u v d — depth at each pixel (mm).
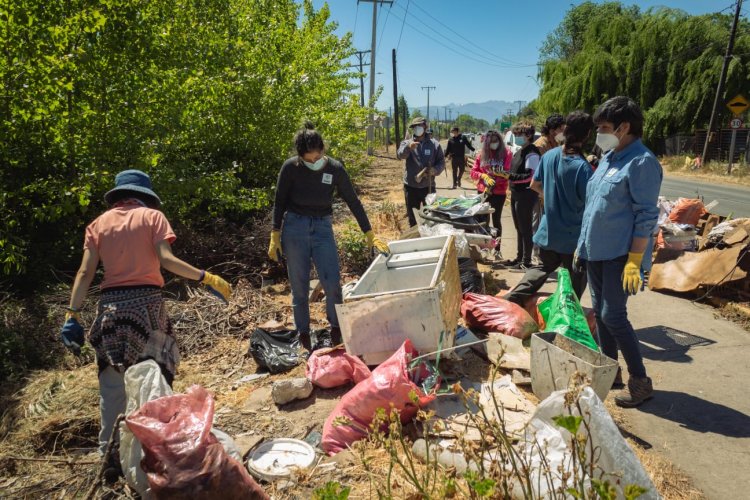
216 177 7301
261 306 5895
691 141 32406
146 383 2674
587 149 28531
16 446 3469
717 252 6035
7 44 5422
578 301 4367
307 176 4516
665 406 3832
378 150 43812
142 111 6621
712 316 5496
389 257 5098
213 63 8258
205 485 2230
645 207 3504
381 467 3008
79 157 6191
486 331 4875
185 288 6457
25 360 4539
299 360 4551
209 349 5016
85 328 5121
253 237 7590
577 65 38594
